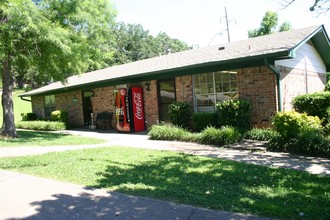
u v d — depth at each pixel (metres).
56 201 4.65
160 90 14.39
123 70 17.41
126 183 5.51
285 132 8.45
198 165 6.95
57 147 10.31
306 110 10.57
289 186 5.24
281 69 11.14
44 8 11.93
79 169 6.61
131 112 14.68
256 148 8.76
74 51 12.73
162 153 8.54
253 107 11.20
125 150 9.18
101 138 12.80
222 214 3.99
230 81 12.04
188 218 3.90
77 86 17.41
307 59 13.79
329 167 6.61
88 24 13.90
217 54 12.76
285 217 3.84
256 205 4.23
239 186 5.27
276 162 7.23
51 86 21.30
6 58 11.93
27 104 35.28
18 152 9.20
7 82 13.15
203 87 12.82
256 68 11.06
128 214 4.09
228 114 10.84
